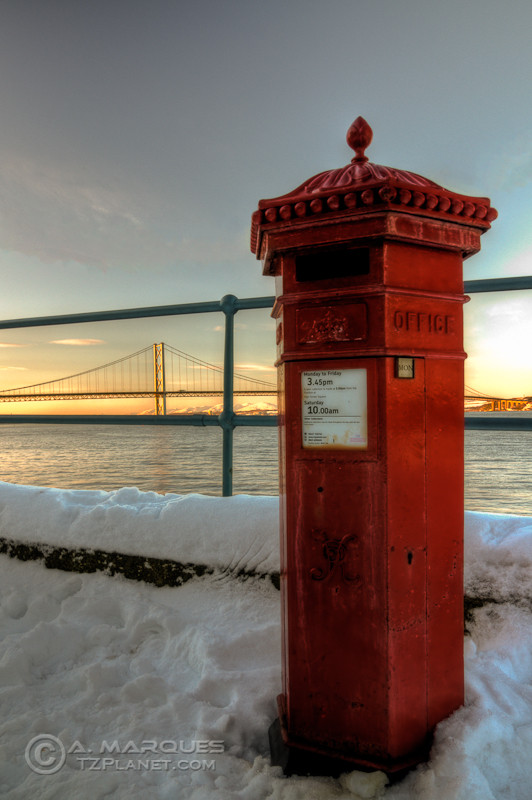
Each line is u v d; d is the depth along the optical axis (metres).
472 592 1.65
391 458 1.11
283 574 1.29
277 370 1.37
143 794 1.18
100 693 1.57
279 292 1.27
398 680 1.14
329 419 1.15
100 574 2.11
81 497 2.40
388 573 1.12
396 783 1.13
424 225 1.10
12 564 2.24
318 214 1.09
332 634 1.18
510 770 1.16
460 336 1.20
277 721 1.36
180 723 1.43
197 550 1.96
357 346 1.11
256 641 1.69
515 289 1.94
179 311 2.41
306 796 1.12
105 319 2.61
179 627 1.83
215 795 1.16
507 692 1.39
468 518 1.79
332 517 1.16
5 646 1.77
